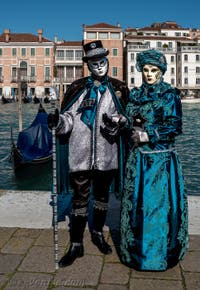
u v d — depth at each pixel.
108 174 3.26
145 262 2.96
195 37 87.00
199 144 22.81
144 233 2.95
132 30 87.00
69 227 3.91
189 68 75.31
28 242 3.57
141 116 2.96
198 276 2.96
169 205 2.95
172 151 3.05
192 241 3.57
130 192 3.02
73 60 73.88
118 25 69.94
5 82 72.56
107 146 3.19
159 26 93.31
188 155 18.97
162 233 2.94
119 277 2.95
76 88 3.22
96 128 3.13
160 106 2.93
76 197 3.24
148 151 2.99
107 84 3.20
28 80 72.19
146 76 2.99
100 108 3.13
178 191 3.02
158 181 2.95
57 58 73.81
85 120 3.13
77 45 73.88
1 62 72.50
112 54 69.69
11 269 3.07
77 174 3.20
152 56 2.95
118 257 3.28
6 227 3.91
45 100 62.88
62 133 3.17
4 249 3.43
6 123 35.25
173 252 3.00
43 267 3.11
